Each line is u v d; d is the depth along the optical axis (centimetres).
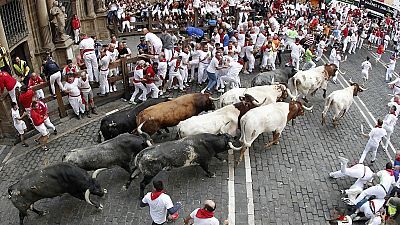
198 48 1922
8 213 1141
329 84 2123
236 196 1212
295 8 3334
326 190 1258
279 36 2505
